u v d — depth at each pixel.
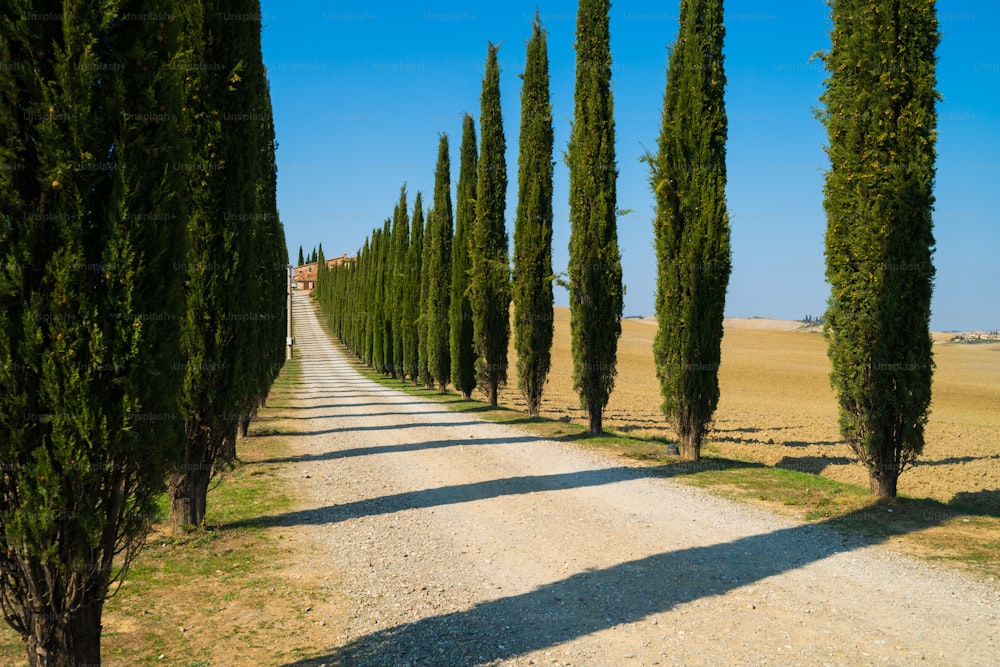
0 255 3.92
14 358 3.95
